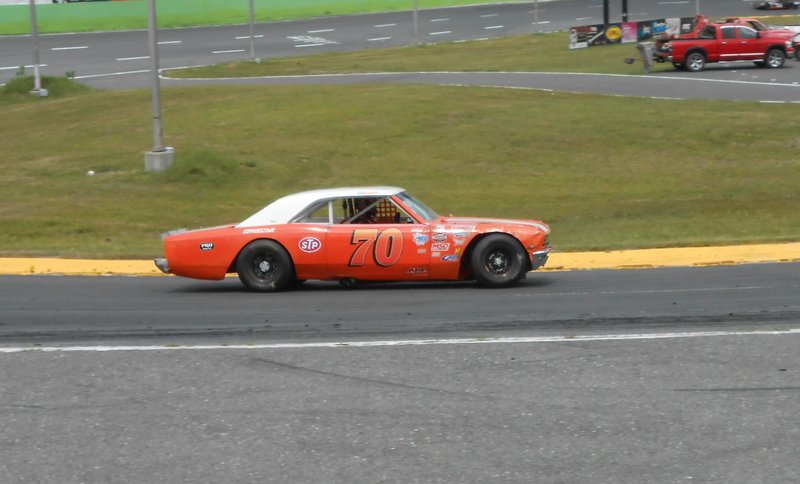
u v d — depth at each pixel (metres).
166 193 59.03
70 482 15.30
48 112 88.50
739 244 38.44
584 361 21.25
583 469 15.38
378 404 18.64
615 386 19.45
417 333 24.20
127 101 91.50
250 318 26.53
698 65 105.25
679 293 28.86
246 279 30.55
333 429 17.33
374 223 30.48
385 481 15.08
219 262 30.53
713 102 84.94
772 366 20.56
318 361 21.70
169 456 16.25
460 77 104.12
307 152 70.44
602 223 49.66
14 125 83.56
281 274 30.41
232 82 107.25
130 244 45.78
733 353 21.62
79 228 49.91
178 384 20.17
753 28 107.19
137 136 76.00
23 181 61.72
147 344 23.64
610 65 111.62
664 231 45.81
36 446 16.80
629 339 23.06
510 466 15.55
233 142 73.25
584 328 24.33
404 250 29.89
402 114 80.94
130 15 155.88
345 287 31.41
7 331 25.41
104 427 17.67
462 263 30.59
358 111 82.25
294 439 16.89
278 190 60.94
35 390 19.92
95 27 153.75
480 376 20.30
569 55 122.50
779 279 30.77
